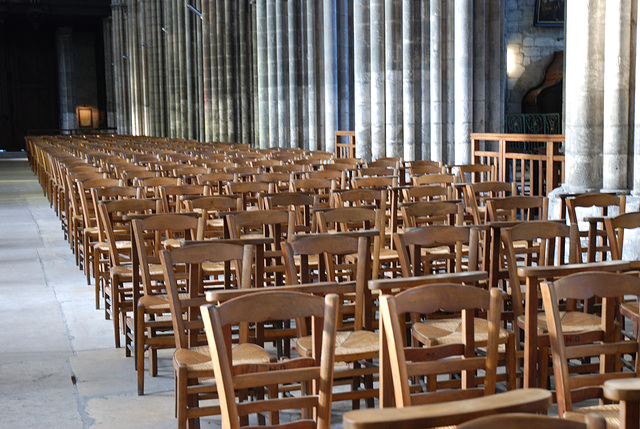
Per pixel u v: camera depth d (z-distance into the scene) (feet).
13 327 27.20
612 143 34.53
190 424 16.58
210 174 38.55
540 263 20.80
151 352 21.50
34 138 129.29
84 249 34.47
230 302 11.94
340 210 23.35
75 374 21.93
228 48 130.11
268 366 12.93
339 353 15.58
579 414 11.81
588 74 35.55
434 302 12.63
